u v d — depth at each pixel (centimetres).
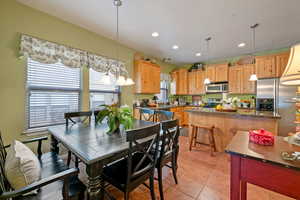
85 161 103
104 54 325
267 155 89
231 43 360
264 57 376
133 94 416
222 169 216
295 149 98
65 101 272
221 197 156
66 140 140
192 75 557
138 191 168
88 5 212
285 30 287
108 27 279
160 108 423
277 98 348
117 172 134
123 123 160
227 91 467
